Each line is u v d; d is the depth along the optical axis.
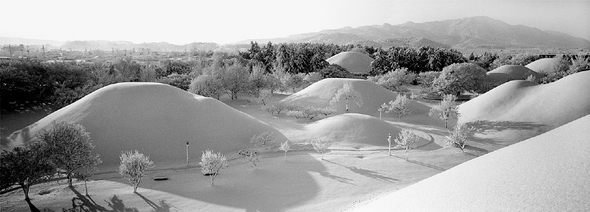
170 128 49.66
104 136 46.22
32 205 29.83
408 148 49.72
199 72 103.00
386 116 75.00
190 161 43.88
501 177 14.38
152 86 57.00
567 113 59.47
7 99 68.38
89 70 87.56
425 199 15.09
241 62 125.81
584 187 11.13
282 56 133.00
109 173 38.81
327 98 80.81
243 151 46.94
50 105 72.44
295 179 36.56
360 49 193.50
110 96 53.38
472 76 95.56
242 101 88.19
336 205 28.56
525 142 19.27
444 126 66.88
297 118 68.75
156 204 30.09
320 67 129.75
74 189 33.72
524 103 66.50
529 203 11.13
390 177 37.06
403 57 144.88
